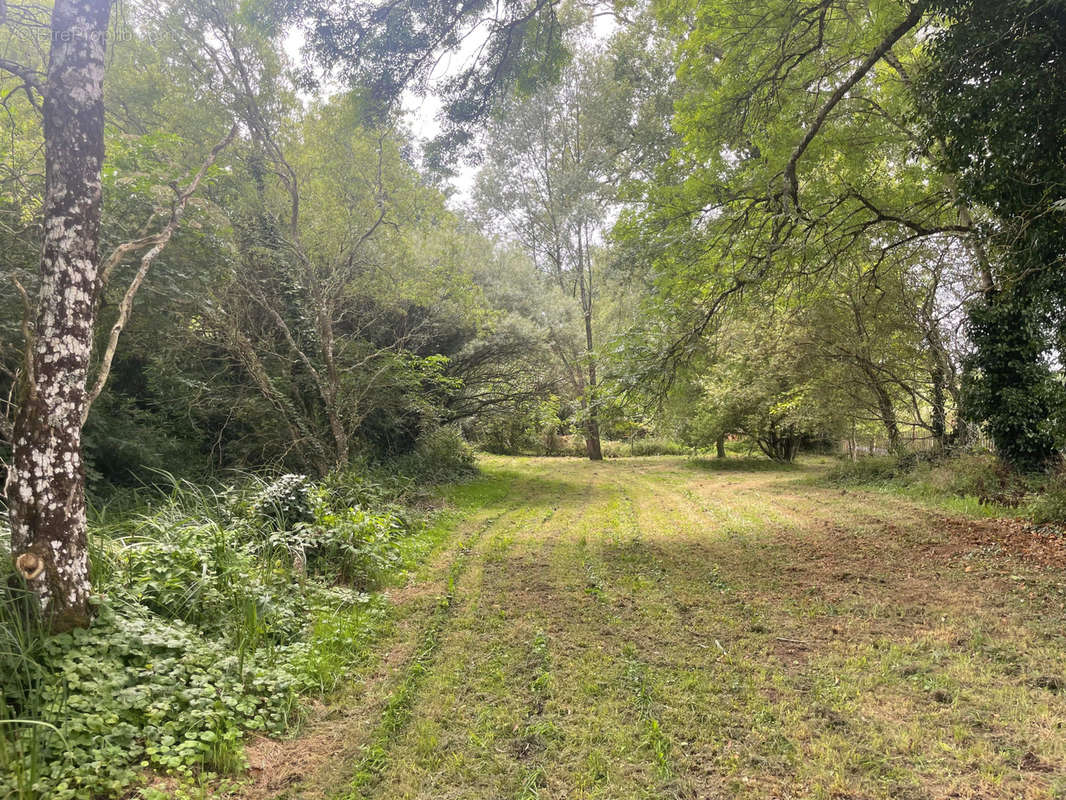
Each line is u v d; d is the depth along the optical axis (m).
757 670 4.52
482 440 23.53
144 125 10.75
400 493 11.89
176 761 3.14
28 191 7.52
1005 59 7.51
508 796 3.11
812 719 3.78
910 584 6.54
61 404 3.77
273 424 11.27
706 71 9.92
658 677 4.41
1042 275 8.45
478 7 7.86
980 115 7.80
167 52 10.62
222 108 11.03
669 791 3.11
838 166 11.66
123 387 10.63
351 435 12.42
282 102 11.56
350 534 7.09
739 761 3.35
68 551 3.74
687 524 10.87
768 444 23.39
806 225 10.09
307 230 12.07
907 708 3.90
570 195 26.14
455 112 8.60
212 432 11.58
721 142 10.22
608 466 23.94
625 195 11.63
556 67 8.59
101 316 8.88
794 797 3.04
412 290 13.60
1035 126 7.49
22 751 2.88
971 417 11.73
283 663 4.50
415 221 13.03
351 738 3.71
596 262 29.62
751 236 10.45
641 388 10.84
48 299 3.82
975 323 11.33
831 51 9.74
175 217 5.13
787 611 5.82
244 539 6.48
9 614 3.54
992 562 7.06
